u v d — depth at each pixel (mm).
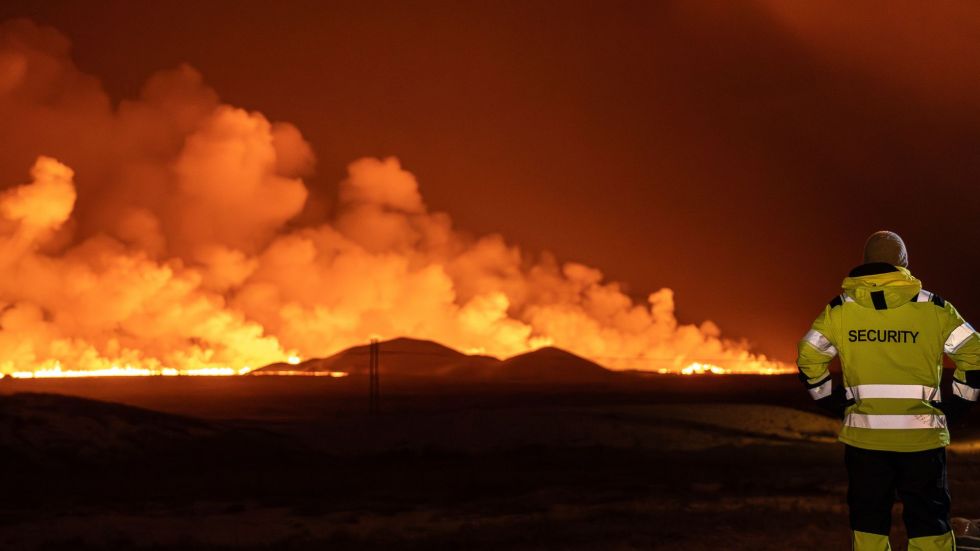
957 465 30938
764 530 14320
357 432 43156
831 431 48375
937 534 6379
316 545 15586
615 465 34906
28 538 17891
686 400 82312
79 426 36562
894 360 6430
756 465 34312
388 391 97438
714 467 33250
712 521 15727
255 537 17438
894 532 12680
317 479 29672
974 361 6281
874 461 6484
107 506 23641
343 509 22266
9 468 31766
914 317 6418
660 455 38469
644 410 49031
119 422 38094
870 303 6469
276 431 42969
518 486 27484
